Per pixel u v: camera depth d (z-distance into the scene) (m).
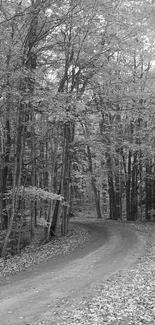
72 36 17.56
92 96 20.19
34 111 16.78
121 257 13.30
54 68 19.17
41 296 8.45
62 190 20.12
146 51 23.11
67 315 6.87
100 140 21.58
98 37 17.03
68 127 19.75
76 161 24.34
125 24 16.06
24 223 23.00
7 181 21.67
